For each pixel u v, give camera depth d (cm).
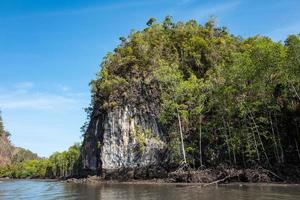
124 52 8656
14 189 5997
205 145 6191
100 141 8300
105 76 8375
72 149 13525
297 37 4569
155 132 7131
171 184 5131
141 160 7081
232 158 5675
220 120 5728
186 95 6203
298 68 4416
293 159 4897
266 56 4794
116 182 6812
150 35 9081
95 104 9050
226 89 5312
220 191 3469
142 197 3284
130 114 7675
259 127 5206
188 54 8131
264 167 4741
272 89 5053
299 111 5022
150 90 7556
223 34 9269
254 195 2914
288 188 3462
